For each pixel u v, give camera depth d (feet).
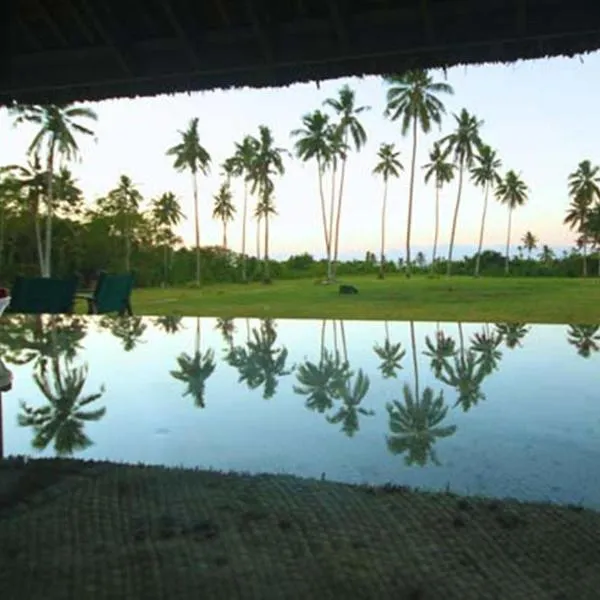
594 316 47.14
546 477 4.76
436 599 3.11
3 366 9.63
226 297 80.69
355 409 7.15
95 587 3.26
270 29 6.81
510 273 141.69
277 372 9.95
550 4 6.09
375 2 6.50
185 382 9.02
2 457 5.43
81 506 4.29
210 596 3.17
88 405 7.43
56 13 7.31
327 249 118.83
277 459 5.32
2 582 3.31
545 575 3.33
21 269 93.71
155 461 5.31
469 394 7.93
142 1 6.94
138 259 119.03
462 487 4.59
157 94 7.63
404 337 15.42
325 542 3.72
